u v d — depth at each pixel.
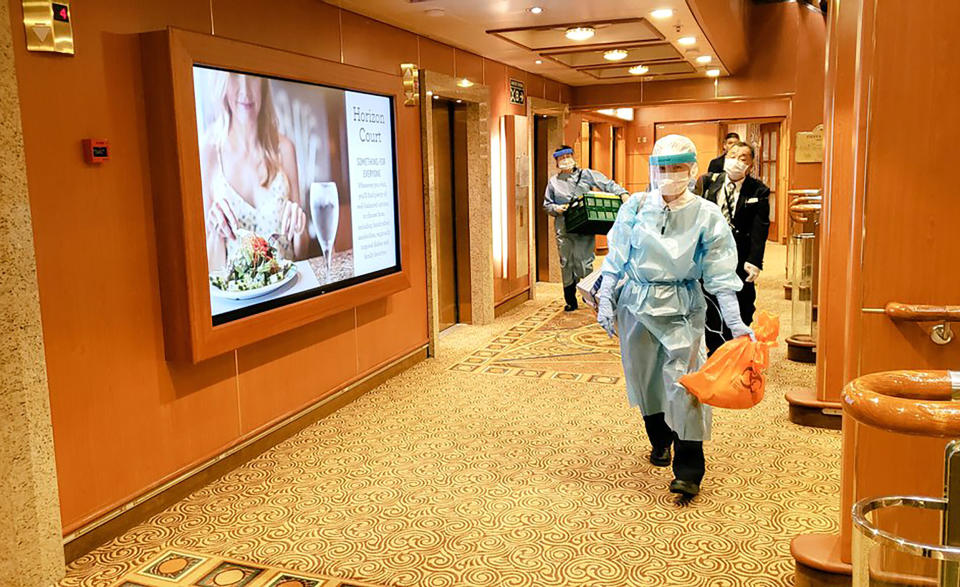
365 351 5.27
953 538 1.28
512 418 4.67
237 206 3.75
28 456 2.76
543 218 10.30
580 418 4.65
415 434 4.41
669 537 3.09
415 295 6.00
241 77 3.77
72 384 3.01
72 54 2.95
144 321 3.36
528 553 2.98
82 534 3.05
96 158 3.04
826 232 4.26
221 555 3.03
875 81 2.21
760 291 9.37
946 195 2.20
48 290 2.90
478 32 6.00
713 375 3.08
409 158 5.78
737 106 13.59
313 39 4.59
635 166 14.28
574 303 8.21
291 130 4.20
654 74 9.20
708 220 3.26
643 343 3.44
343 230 4.74
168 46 3.23
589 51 7.16
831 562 2.54
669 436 3.80
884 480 2.32
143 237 3.34
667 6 5.26
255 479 3.80
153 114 3.31
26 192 2.70
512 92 8.19
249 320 3.80
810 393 4.60
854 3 3.96
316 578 2.83
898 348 2.28
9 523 2.70
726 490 3.54
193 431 3.67
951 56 2.15
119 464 3.25
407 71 5.67
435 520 3.29
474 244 7.45
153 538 3.19
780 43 9.65
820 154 7.28
